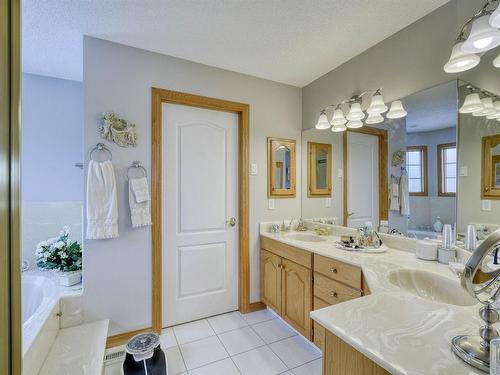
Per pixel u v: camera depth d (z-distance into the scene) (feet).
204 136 8.18
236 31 6.21
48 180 8.25
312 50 7.06
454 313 2.83
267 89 8.90
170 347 6.62
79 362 4.94
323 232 8.32
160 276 7.23
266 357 6.24
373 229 6.95
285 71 8.31
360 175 7.32
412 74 5.91
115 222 6.47
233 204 8.64
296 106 9.50
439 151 5.41
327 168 8.50
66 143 8.46
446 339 2.33
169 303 7.64
